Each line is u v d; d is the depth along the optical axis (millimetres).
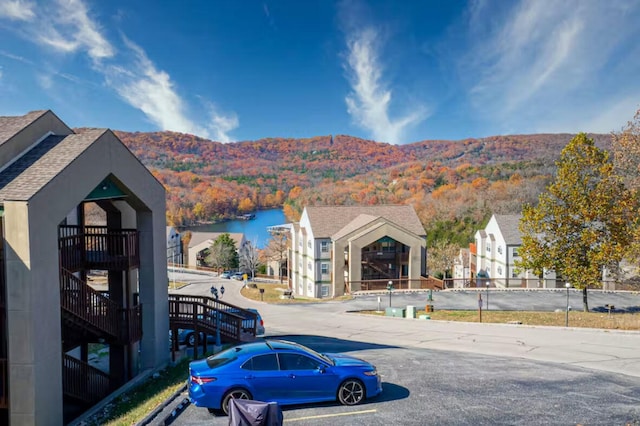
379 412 9859
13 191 10961
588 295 35969
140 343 16859
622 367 14125
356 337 21844
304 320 30234
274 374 9781
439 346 18703
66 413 14031
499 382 12156
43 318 11227
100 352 20938
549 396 10992
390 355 15922
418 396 10914
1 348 11477
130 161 15141
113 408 12508
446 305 33250
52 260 11617
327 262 49906
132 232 16234
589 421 9453
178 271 81688
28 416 10906
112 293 16938
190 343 20297
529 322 23875
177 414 9852
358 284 44750
